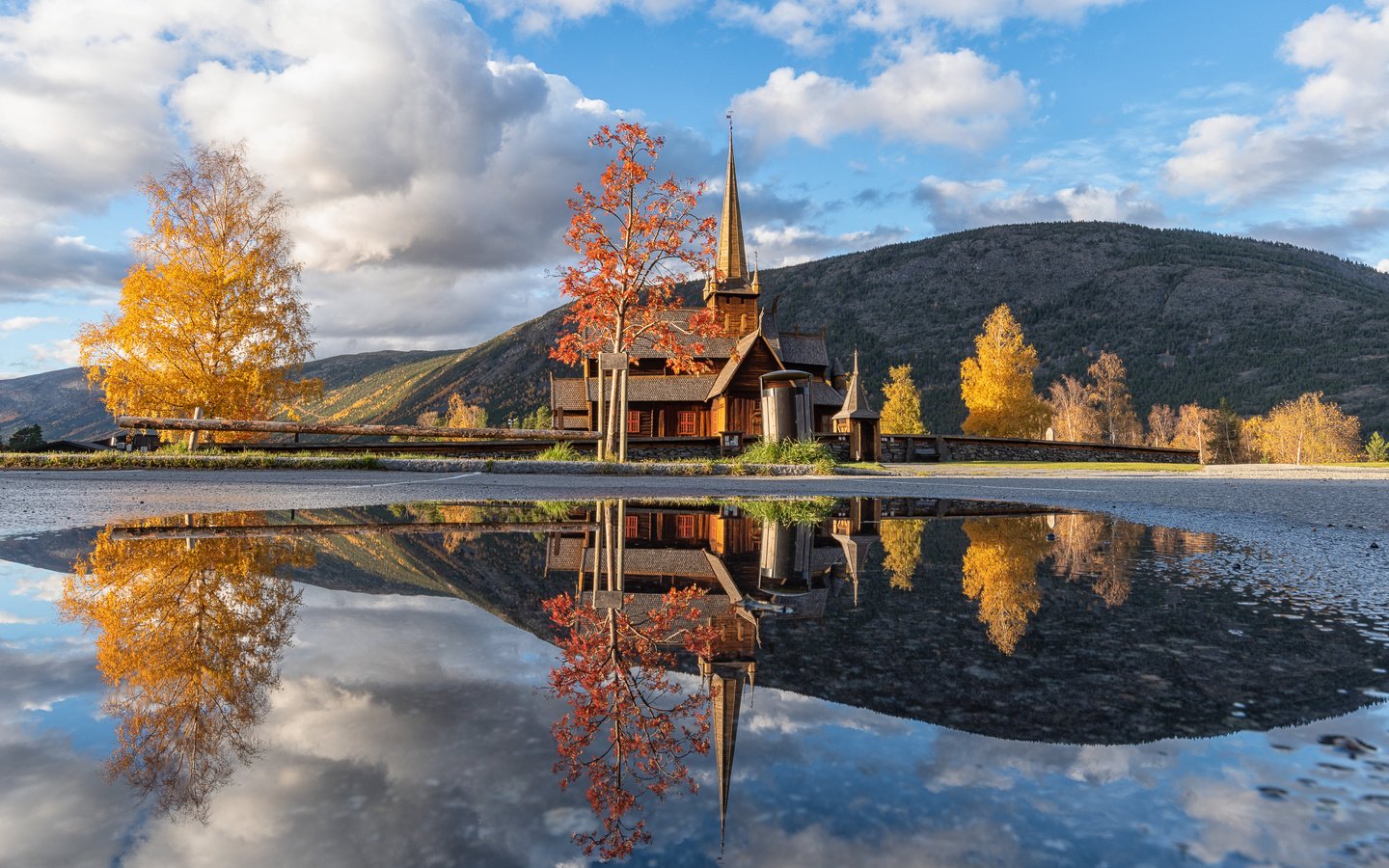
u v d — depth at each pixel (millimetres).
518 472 16938
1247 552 3928
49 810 886
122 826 844
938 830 853
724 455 29578
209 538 4324
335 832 825
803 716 1316
